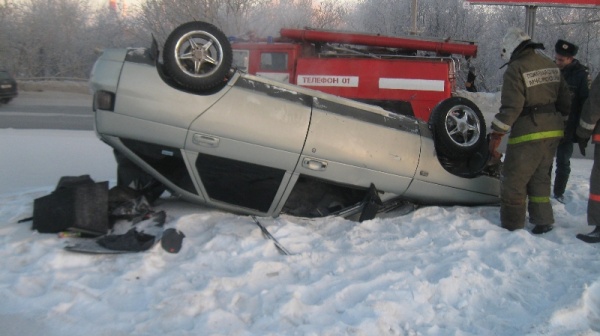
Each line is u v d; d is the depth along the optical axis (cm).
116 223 510
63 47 3691
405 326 358
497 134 541
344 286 405
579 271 443
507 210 547
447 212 583
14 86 2453
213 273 423
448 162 603
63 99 2797
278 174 525
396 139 555
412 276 423
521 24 3062
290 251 473
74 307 367
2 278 402
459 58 1411
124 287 394
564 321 368
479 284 415
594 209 525
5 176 775
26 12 3647
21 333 337
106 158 933
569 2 1288
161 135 493
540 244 499
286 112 512
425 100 1313
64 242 465
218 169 517
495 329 362
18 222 512
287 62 1374
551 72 540
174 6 3125
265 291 393
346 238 510
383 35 1357
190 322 355
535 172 552
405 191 575
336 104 541
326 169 530
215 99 495
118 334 338
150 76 486
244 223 528
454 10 3184
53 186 694
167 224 520
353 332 345
